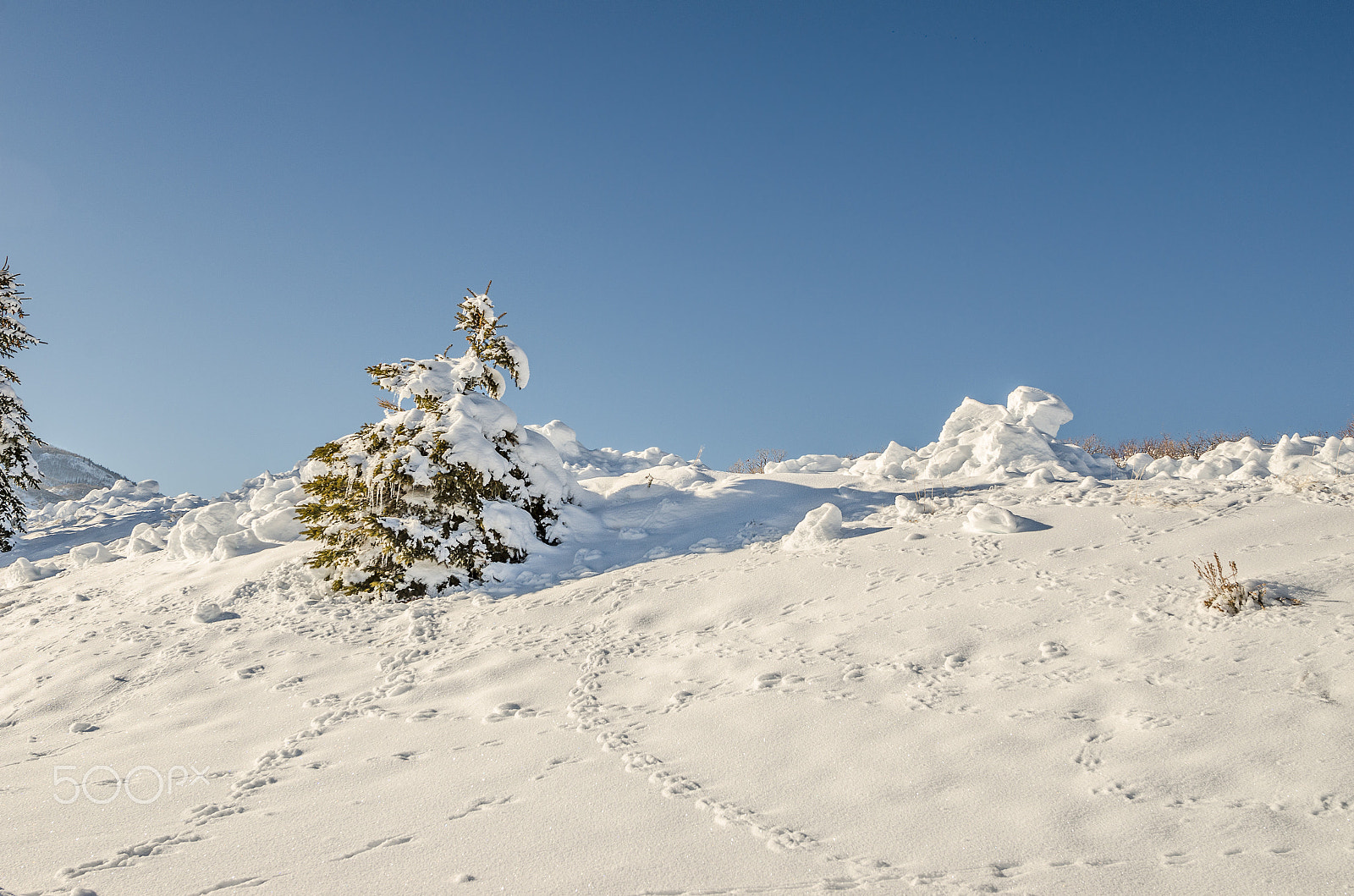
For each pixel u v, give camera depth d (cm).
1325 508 800
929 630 702
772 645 737
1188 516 849
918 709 573
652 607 887
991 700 569
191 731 737
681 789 500
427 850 449
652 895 386
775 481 1370
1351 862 355
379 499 1123
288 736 690
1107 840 396
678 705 647
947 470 1351
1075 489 1039
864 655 680
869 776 492
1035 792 449
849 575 859
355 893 407
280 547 1387
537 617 923
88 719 818
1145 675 561
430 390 1247
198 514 1547
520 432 1287
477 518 1139
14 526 2141
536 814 486
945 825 428
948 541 898
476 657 831
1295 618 591
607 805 489
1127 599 685
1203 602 645
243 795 562
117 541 1842
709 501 1316
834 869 397
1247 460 1173
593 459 2194
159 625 1094
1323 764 428
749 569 942
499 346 1319
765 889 385
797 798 476
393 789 547
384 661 861
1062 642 639
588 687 716
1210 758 453
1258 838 381
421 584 1089
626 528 1300
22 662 1048
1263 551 727
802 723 577
